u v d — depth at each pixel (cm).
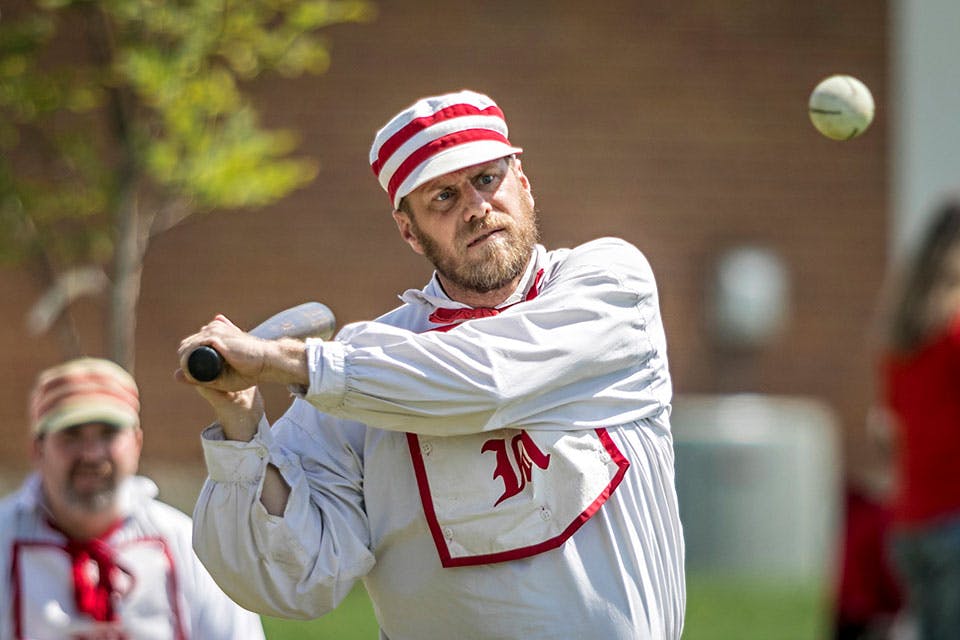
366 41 4366
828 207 4603
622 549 1205
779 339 4581
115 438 1580
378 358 1150
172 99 2386
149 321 4262
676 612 1254
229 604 1592
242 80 4147
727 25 4556
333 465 1244
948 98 4600
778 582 3753
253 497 1168
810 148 4597
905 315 2092
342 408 1158
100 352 4128
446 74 4419
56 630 1545
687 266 4553
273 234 4325
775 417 4184
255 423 1180
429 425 1170
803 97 4597
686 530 3962
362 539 1227
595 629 1184
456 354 1155
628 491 1212
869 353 4612
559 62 4488
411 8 4397
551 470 1189
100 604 1554
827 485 4353
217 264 4300
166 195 2597
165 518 1603
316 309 1229
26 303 4156
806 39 4594
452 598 1202
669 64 4541
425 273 4394
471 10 4434
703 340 4559
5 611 1545
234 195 2464
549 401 1191
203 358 1116
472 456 1195
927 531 2070
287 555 1181
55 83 2430
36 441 1591
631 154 4528
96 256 2586
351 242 4356
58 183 2697
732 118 4566
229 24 2425
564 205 4497
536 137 4488
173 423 4266
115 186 2466
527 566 1189
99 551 1564
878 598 2448
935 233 2105
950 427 2044
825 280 4606
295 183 2562
